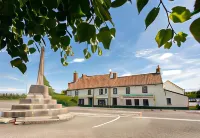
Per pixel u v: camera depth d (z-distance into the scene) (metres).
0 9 0.90
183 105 28.83
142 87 32.91
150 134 7.91
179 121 12.59
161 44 0.73
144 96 32.09
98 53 1.63
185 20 0.64
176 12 0.64
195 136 7.64
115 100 35.72
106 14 0.69
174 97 29.66
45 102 13.39
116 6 0.72
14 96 40.12
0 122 9.35
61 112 13.31
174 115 17.61
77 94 42.03
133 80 35.22
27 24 1.16
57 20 0.99
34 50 1.63
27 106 11.73
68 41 1.08
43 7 0.89
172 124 11.08
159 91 30.94
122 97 34.72
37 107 12.17
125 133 7.99
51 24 1.00
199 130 8.98
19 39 1.30
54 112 12.34
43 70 14.80
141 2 0.63
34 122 9.62
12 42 1.25
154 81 32.09
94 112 20.44
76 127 9.04
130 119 13.59
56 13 0.94
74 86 43.84
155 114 18.73
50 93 36.00
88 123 10.76
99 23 0.90
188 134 8.04
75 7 0.73
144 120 13.02
